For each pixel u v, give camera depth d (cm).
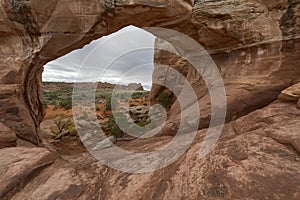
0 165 410
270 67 768
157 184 364
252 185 282
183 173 375
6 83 704
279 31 740
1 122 589
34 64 838
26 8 693
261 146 381
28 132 653
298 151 332
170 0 825
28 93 905
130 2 786
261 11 792
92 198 355
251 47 861
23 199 343
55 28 765
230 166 347
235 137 462
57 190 372
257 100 657
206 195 292
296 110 493
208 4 897
